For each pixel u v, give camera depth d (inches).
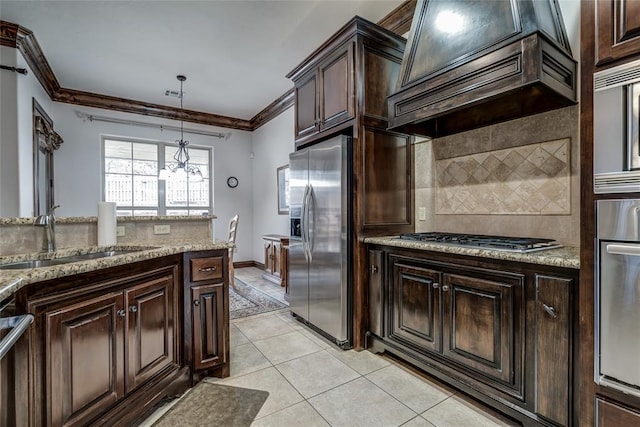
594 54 48.5
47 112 172.1
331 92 110.9
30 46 131.3
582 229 50.6
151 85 179.9
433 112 80.4
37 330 46.1
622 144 45.8
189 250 76.8
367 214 101.7
